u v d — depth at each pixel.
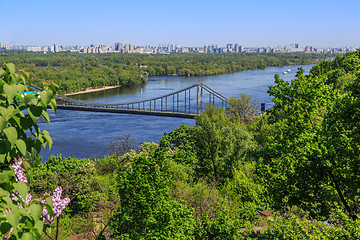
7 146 4.59
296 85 21.41
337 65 128.88
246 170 54.12
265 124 78.88
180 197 39.56
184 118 163.88
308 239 15.21
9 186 4.93
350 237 14.35
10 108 4.77
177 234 22.95
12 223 4.27
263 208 36.47
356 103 19.39
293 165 21.06
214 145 62.72
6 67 5.01
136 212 22.91
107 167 59.75
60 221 34.72
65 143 111.25
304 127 20.56
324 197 20.91
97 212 39.09
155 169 24.95
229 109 102.69
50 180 41.81
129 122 149.38
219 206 34.41
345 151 18.78
